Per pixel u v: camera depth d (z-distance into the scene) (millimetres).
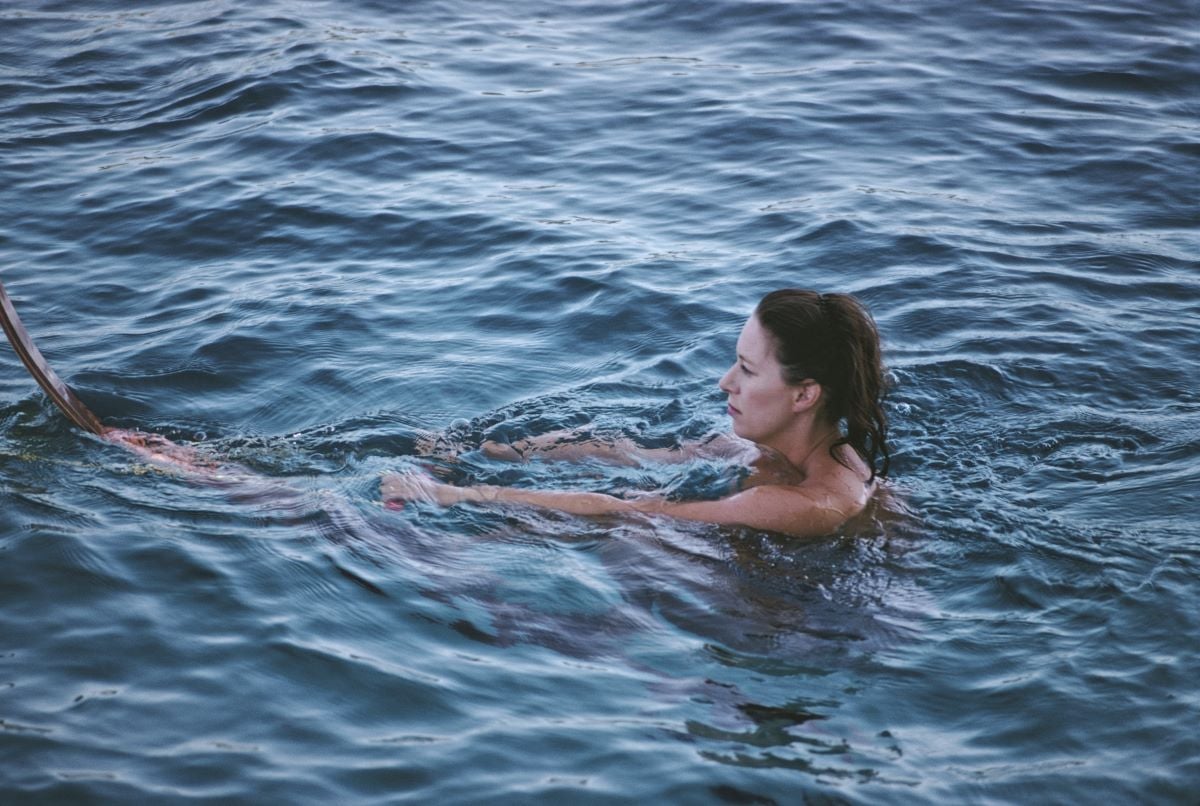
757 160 8133
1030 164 8086
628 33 10844
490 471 4531
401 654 3486
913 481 4391
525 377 5414
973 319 5883
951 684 3377
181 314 5992
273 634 3543
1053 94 9344
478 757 3086
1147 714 3227
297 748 3100
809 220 7117
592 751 3113
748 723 3225
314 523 4109
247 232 7023
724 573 3830
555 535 4035
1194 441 4680
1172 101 9242
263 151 8203
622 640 3570
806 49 10328
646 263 6574
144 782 2955
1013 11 11180
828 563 3885
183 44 10398
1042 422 4859
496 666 3449
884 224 7055
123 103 9164
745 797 2957
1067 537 4008
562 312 6043
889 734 3191
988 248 6746
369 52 10125
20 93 9289
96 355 5492
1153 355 5496
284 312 5980
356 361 5520
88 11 11352
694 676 3416
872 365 4109
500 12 11430
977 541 3994
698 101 9180
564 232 7008
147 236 6961
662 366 5531
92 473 4367
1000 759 3096
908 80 9594
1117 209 7402
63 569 3793
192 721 3182
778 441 4266
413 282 6406
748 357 4160
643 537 3986
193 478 4379
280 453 4633
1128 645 3496
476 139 8469
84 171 7902
